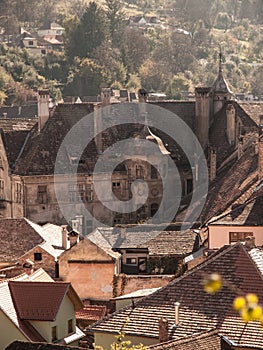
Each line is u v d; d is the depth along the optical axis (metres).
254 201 176.88
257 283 119.75
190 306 119.88
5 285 137.00
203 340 112.00
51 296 136.12
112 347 109.31
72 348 115.25
